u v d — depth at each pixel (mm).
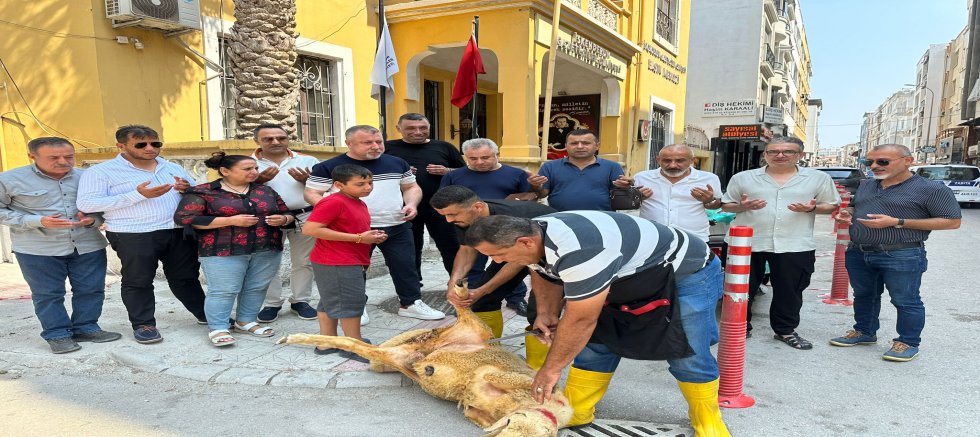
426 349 3293
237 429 2926
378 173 4480
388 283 6379
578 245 2195
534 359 3621
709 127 24734
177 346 4113
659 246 2432
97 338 4172
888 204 3877
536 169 8547
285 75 5941
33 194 3803
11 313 4949
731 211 4355
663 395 3406
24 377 3592
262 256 4312
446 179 4781
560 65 11102
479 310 3797
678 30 15164
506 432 2498
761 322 5008
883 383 3561
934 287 6246
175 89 6531
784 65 33625
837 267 5723
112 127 5945
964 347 4230
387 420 3039
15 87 6031
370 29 8711
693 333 2561
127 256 3982
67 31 5820
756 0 23578
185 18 6191
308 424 2988
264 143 4570
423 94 11195
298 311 4977
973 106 36281
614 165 4391
